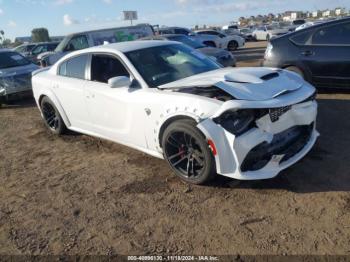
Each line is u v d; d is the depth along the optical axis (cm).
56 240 317
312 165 398
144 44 490
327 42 659
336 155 418
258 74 386
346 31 645
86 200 380
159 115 388
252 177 338
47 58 1332
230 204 341
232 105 329
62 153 531
